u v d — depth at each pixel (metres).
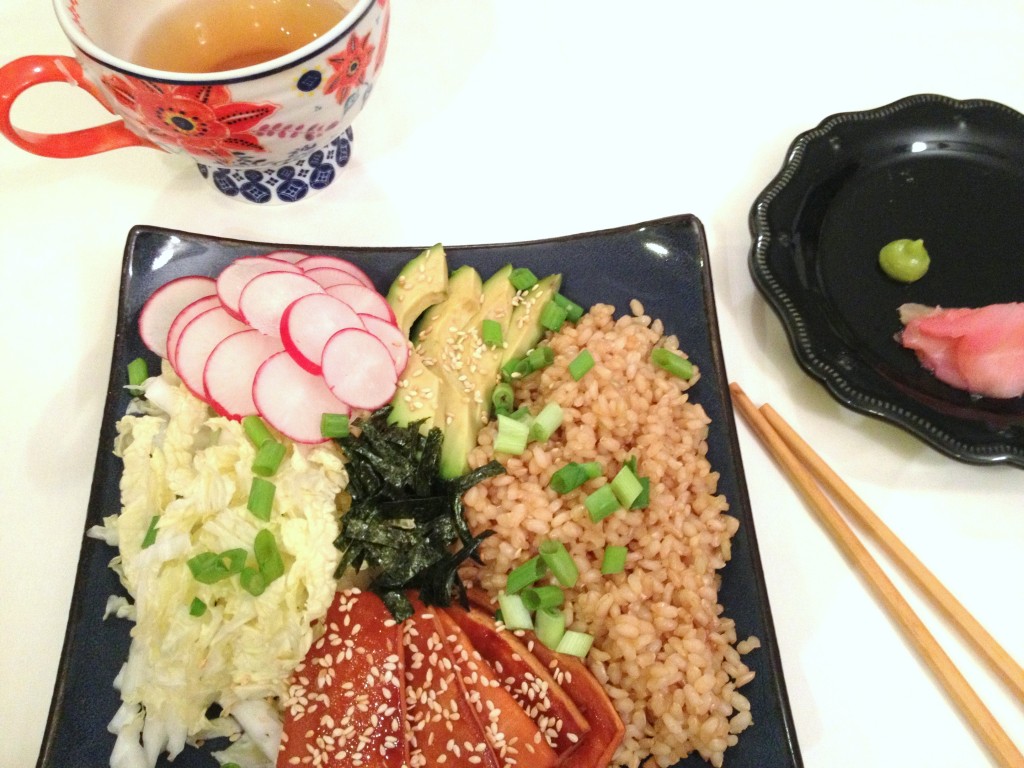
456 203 0.42
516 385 0.37
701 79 0.46
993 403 0.36
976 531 0.36
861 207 0.41
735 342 0.40
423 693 0.30
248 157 0.36
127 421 0.34
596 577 0.32
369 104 0.45
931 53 0.47
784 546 0.36
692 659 0.31
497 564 0.33
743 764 0.30
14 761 0.31
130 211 0.42
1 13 0.45
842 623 0.34
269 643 0.31
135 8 0.35
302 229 0.41
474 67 0.46
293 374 0.34
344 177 0.43
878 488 0.37
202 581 0.31
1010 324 0.35
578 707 0.30
